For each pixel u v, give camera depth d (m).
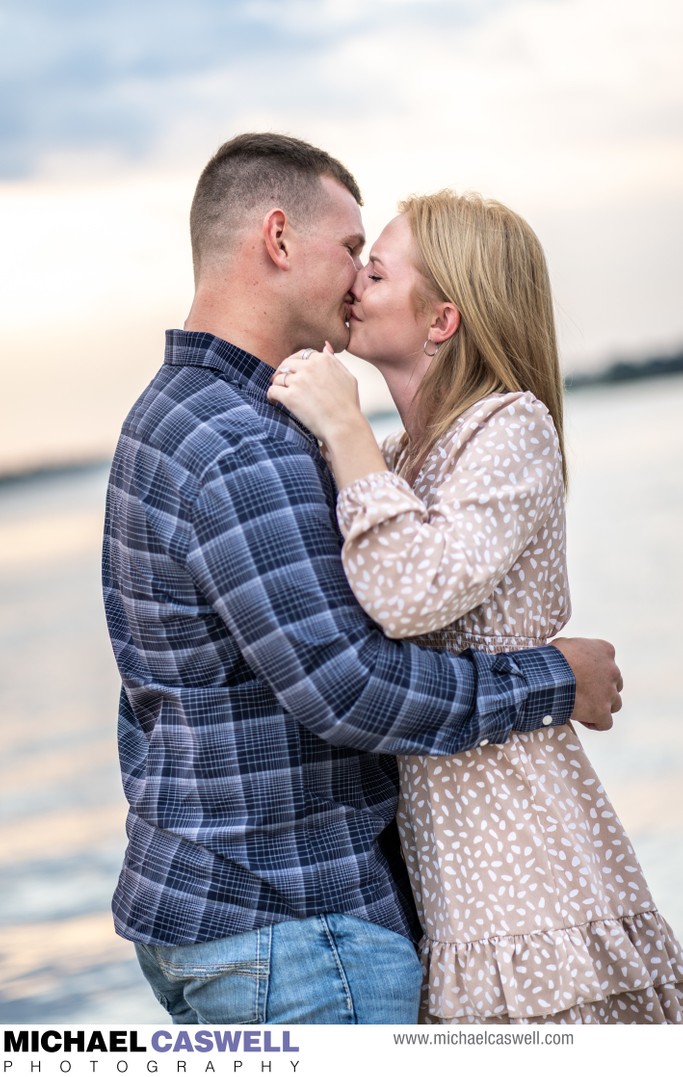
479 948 1.53
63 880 7.06
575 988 1.52
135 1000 5.14
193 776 1.51
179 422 1.53
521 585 1.61
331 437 1.47
